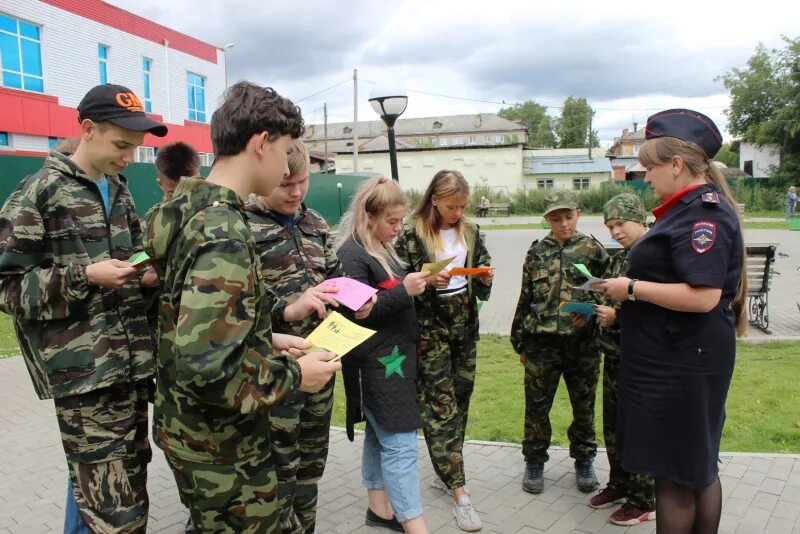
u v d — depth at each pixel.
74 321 2.46
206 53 26.41
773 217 31.75
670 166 2.50
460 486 3.46
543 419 3.76
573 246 3.65
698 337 2.45
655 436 2.54
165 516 3.58
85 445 2.50
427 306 3.58
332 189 28.38
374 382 2.96
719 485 2.63
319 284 2.80
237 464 1.80
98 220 2.63
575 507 3.61
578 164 55.12
